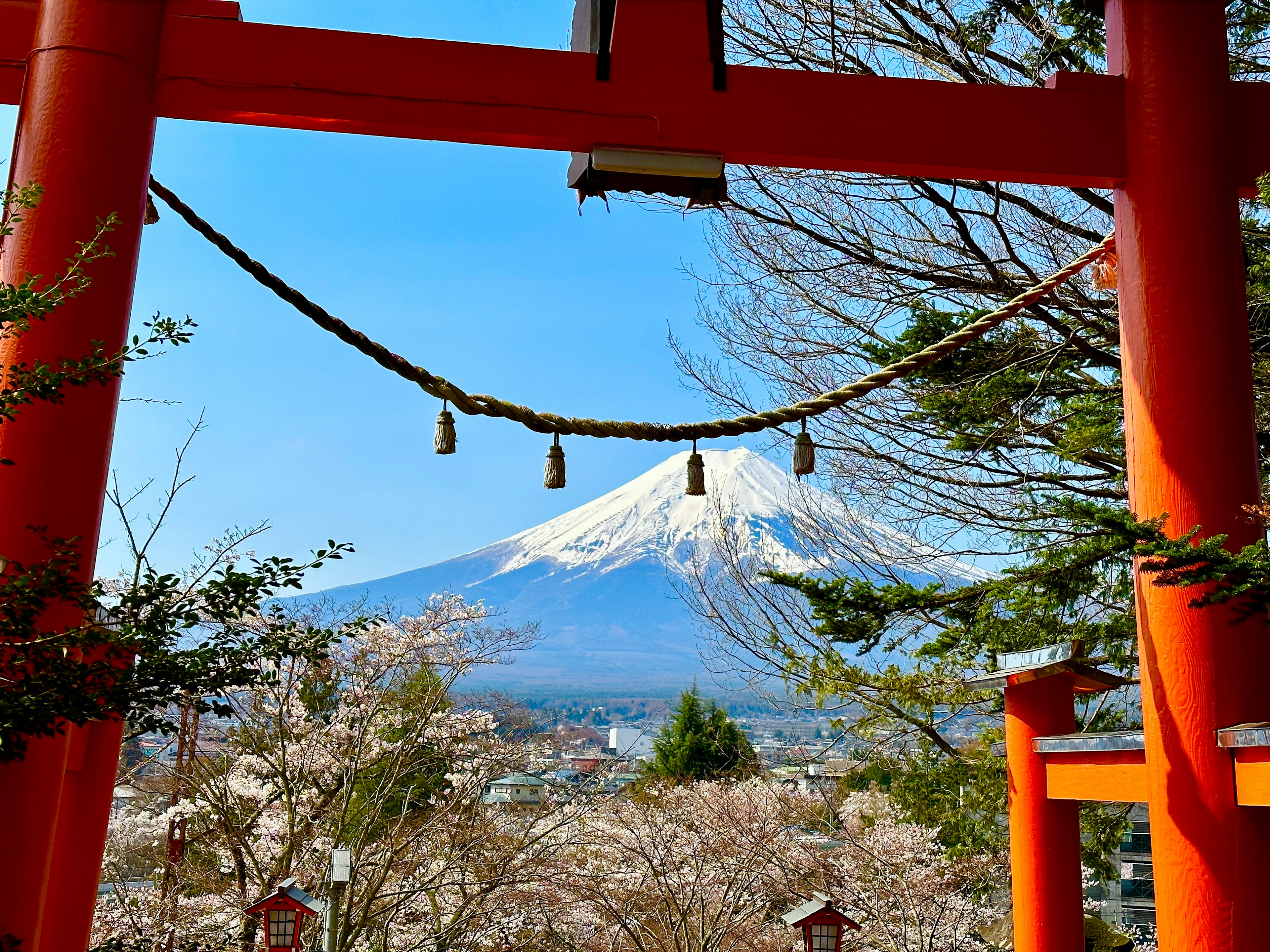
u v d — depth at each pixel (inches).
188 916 346.0
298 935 236.1
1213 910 128.3
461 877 358.3
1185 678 134.3
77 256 118.9
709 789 416.8
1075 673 161.8
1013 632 281.3
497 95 147.3
